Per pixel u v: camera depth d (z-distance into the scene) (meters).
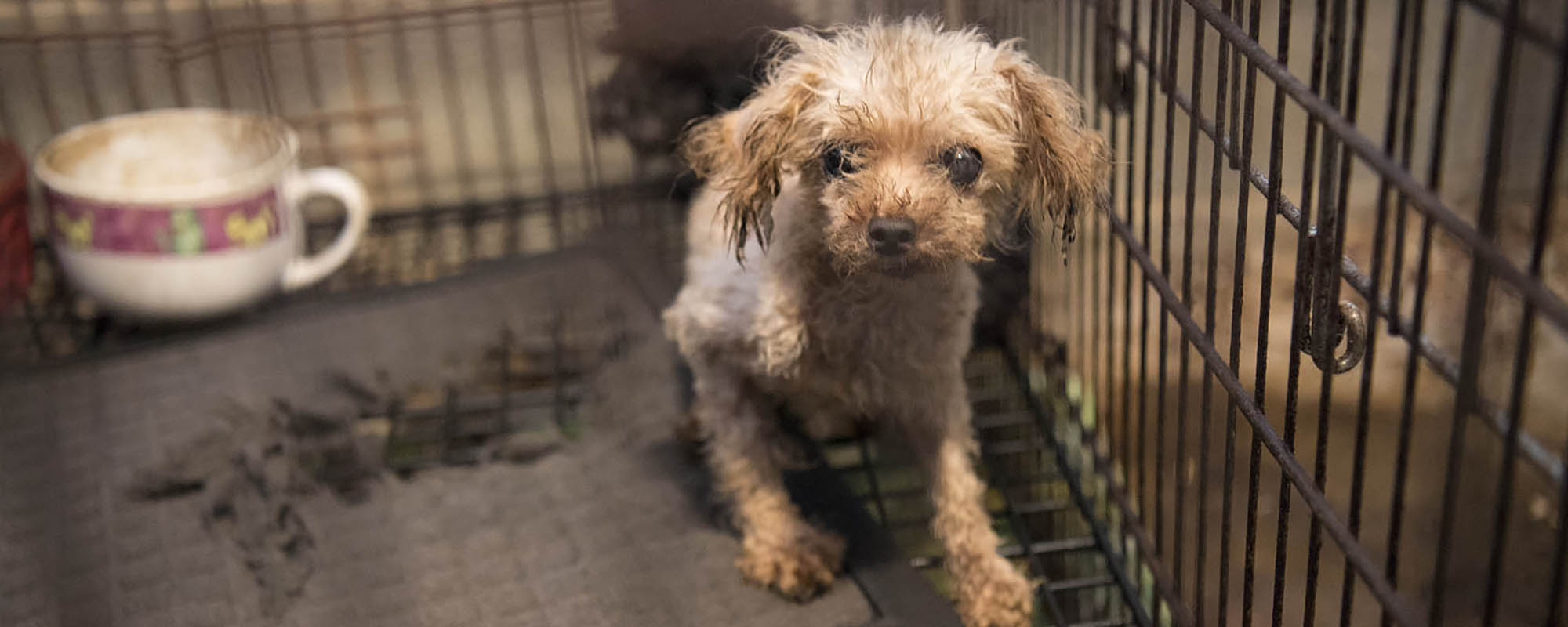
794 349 1.36
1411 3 0.85
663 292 2.02
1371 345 0.84
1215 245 1.09
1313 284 0.93
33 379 1.82
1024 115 1.24
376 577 1.46
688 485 1.61
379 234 2.31
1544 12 0.69
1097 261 1.59
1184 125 1.85
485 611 1.41
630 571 1.46
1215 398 1.79
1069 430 1.83
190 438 1.70
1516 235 0.82
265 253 1.88
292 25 1.99
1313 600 0.98
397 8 2.12
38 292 2.09
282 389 1.79
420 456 1.69
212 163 1.96
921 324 1.36
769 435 1.51
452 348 1.90
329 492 1.61
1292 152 1.85
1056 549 1.59
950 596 1.52
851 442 1.73
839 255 1.21
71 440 1.70
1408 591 1.44
